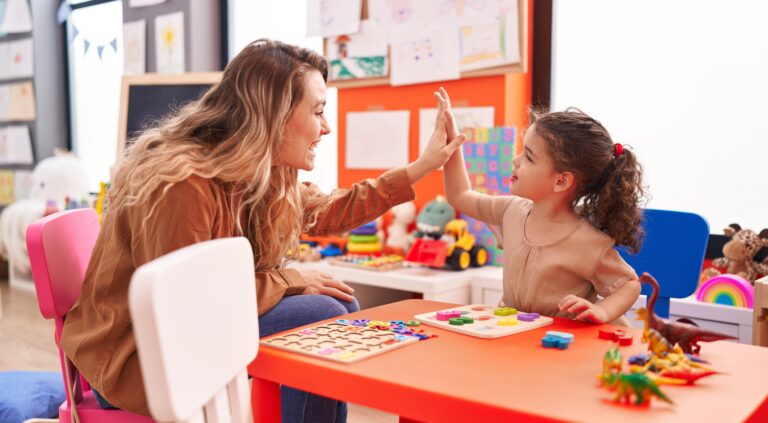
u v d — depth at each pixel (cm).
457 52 238
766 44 196
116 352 108
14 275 395
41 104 448
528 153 121
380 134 263
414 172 144
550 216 124
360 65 263
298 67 118
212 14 345
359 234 256
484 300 218
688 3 209
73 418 114
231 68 119
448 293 213
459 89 242
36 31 443
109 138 425
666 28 214
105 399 112
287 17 309
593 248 118
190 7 337
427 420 76
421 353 91
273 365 90
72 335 112
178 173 105
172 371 65
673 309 181
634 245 124
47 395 152
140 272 64
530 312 122
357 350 91
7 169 465
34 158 451
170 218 104
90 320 112
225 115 117
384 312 117
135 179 108
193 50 339
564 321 110
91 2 418
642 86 220
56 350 268
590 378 81
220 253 77
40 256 118
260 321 123
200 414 75
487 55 232
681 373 79
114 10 406
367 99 266
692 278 149
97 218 141
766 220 201
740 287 177
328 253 257
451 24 239
